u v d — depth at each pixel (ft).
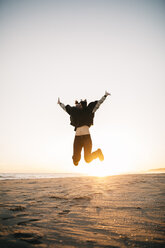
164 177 37.96
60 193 18.20
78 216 10.05
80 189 21.24
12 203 13.37
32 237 7.13
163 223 8.77
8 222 8.95
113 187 22.66
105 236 7.28
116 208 11.76
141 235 7.36
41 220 9.34
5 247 6.20
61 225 8.59
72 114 12.51
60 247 6.26
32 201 14.12
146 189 20.36
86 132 12.08
